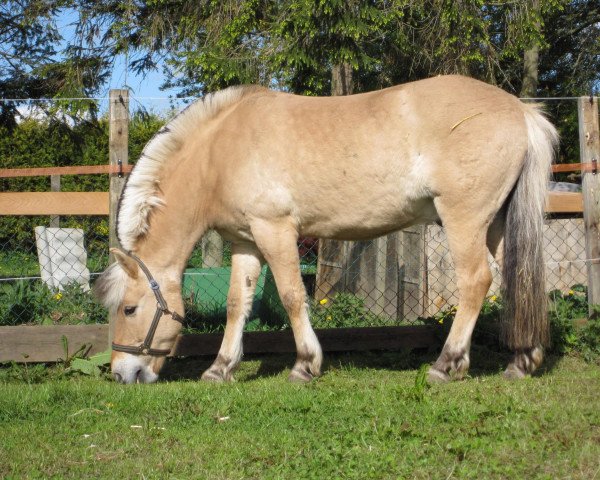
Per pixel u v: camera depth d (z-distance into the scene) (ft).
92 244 35.58
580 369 19.51
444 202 16.62
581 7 60.70
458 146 16.35
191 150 18.28
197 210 18.17
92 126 50.31
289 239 17.69
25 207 20.58
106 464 11.62
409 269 27.02
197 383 17.72
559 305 22.97
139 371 17.87
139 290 17.76
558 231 28.12
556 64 64.13
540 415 13.12
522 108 16.89
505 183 16.61
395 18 36.32
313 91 36.52
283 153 17.38
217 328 23.49
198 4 41.14
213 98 18.43
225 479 10.82
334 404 14.67
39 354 19.92
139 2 46.65
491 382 16.70
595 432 12.32
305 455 11.67
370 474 10.64
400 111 16.84
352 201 17.31
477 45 38.09
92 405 15.20
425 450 11.60
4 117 49.03
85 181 48.32
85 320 23.40
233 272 18.84
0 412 14.65
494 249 17.94
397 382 17.31
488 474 10.58
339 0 32.45
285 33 34.50
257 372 19.81
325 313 24.47
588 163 22.03
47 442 12.75
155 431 13.16
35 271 35.14
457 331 16.99
